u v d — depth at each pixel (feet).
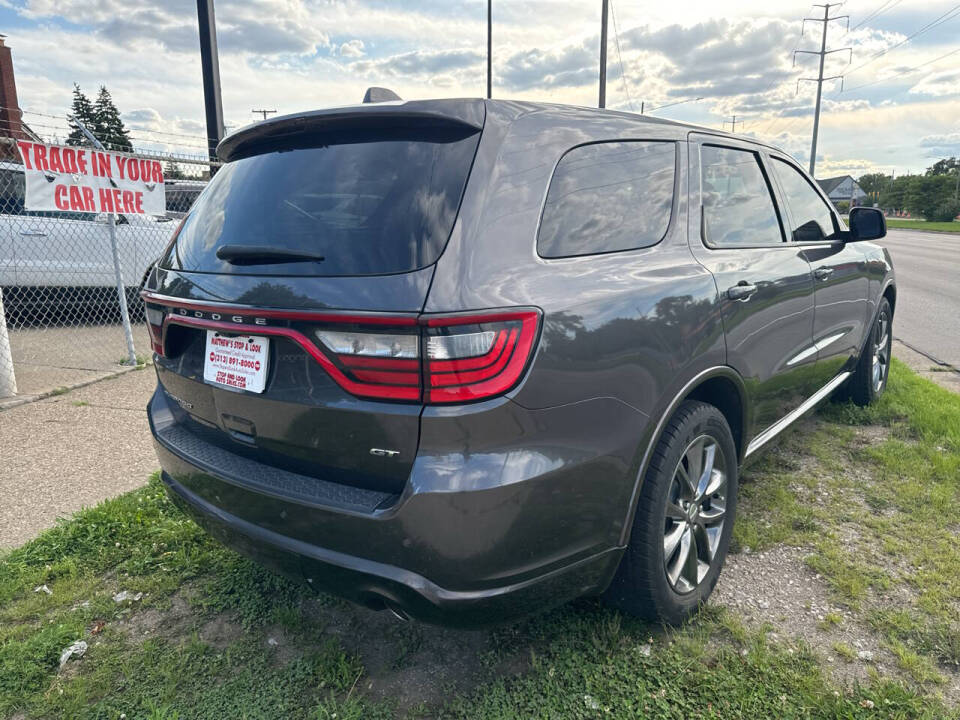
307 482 6.31
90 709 6.91
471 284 5.64
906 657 7.36
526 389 5.73
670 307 7.26
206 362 7.11
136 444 14.39
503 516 5.66
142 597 8.80
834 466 12.62
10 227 24.23
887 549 9.65
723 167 9.67
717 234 9.07
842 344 12.93
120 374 20.18
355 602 6.24
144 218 26.99
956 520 10.46
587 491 6.31
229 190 7.57
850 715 6.49
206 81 31.48
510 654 7.57
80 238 25.44
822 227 12.59
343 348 5.71
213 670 7.40
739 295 8.49
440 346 5.44
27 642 7.84
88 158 18.75
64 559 9.62
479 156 6.22
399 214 6.00
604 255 7.07
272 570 6.78
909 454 12.96
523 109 6.91
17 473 12.80
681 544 7.94
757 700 6.80
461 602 5.73
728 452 8.59
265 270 6.35
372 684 7.18
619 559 6.97
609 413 6.45
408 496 5.54
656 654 7.49
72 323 27.04
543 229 6.48
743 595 8.66
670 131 8.80
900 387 17.31
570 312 6.15
